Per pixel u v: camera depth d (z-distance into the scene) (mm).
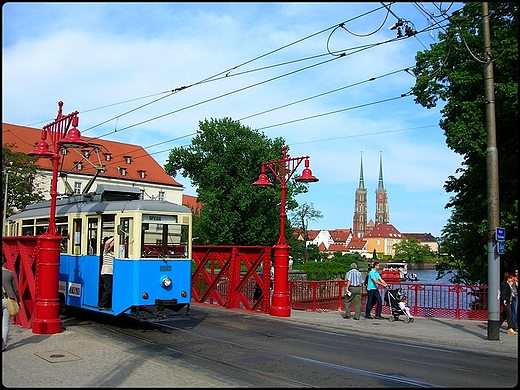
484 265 23719
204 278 23594
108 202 15078
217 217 56688
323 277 41594
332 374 9805
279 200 58188
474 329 16781
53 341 12047
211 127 58750
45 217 17922
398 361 11352
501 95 19344
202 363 10469
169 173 60031
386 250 191125
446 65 22234
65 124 13992
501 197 21312
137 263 13961
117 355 10555
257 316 19016
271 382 9000
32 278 13984
